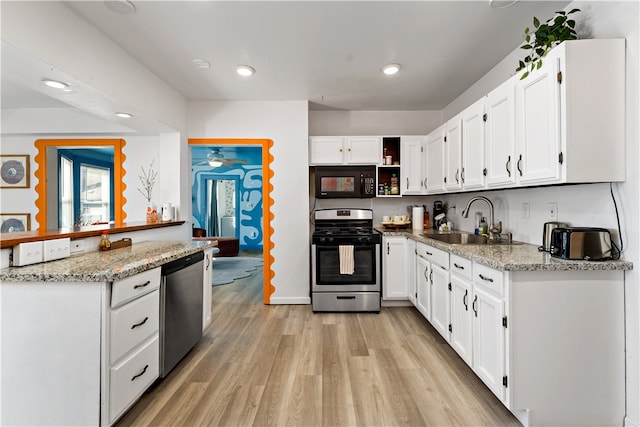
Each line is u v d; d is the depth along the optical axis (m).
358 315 3.16
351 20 2.02
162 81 2.96
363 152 3.60
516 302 1.53
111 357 1.47
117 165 3.74
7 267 1.55
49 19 1.73
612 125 1.52
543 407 1.54
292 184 3.54
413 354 2.31
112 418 1.48
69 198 4.79
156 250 2.19
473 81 3.02
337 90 3.24
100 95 2.21
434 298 2.57
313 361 2.21
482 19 2.01
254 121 3.52
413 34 2.19
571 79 1.51
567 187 1.88
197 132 3.51
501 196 2.62
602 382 1.54
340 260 3.19
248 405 1.73
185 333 2.18
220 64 2.63
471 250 1.98
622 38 1.52
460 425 1.58
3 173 3.75
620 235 1.55
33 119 3.55
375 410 1.69
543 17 1.98
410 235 3.16
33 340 1.44
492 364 1.67
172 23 2.04
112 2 1.82
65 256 1.85
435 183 3.24
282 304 3.52
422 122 3.96
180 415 1.66
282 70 2.75
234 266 5.61
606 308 1.54
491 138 2.14
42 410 1.44
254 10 1.91
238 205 7.89
